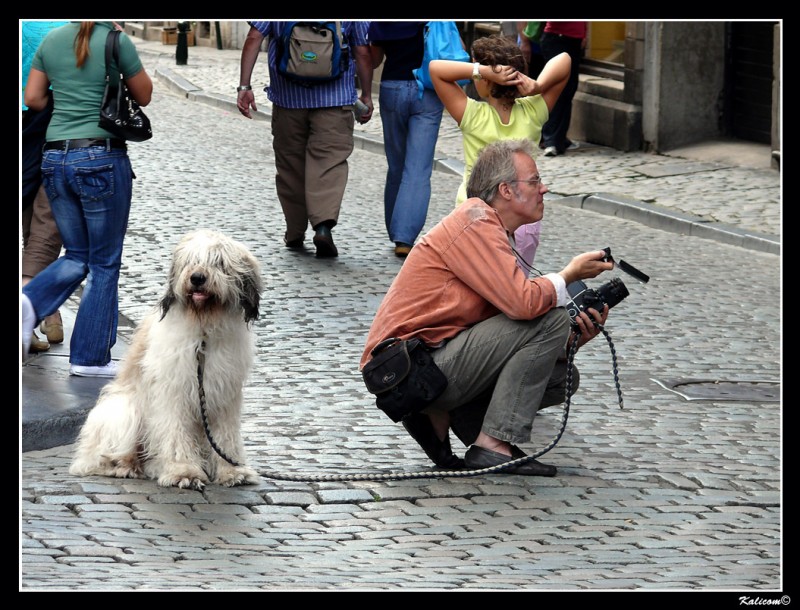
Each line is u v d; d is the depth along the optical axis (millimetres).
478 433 7902
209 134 23484
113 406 7508
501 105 9391
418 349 7484
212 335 7172
